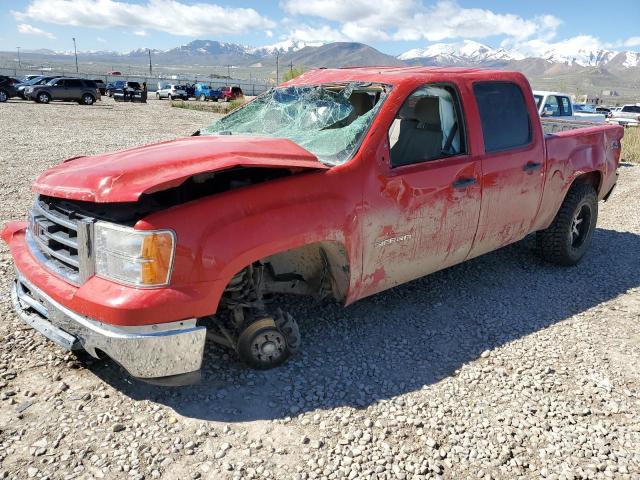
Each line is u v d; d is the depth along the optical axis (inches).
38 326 123.2
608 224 296.0
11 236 146.1
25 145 525.3
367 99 157.8
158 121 917.2
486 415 123.3
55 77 1391.5
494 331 163.6
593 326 169.3
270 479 101.4
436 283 197.9
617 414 125.6
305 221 122.6
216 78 5315.0
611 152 226.1
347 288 140.0
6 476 98.7
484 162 163.6
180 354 110.4
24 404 119.2
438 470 105.5
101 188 109.0
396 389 131.8
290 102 171.6
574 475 106.0
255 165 116.1
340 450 109.7
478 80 168.9
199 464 104.3
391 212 140.8
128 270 106.7
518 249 239.3
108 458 104.5
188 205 111.9
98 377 130.8
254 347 131.2
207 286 110.4
